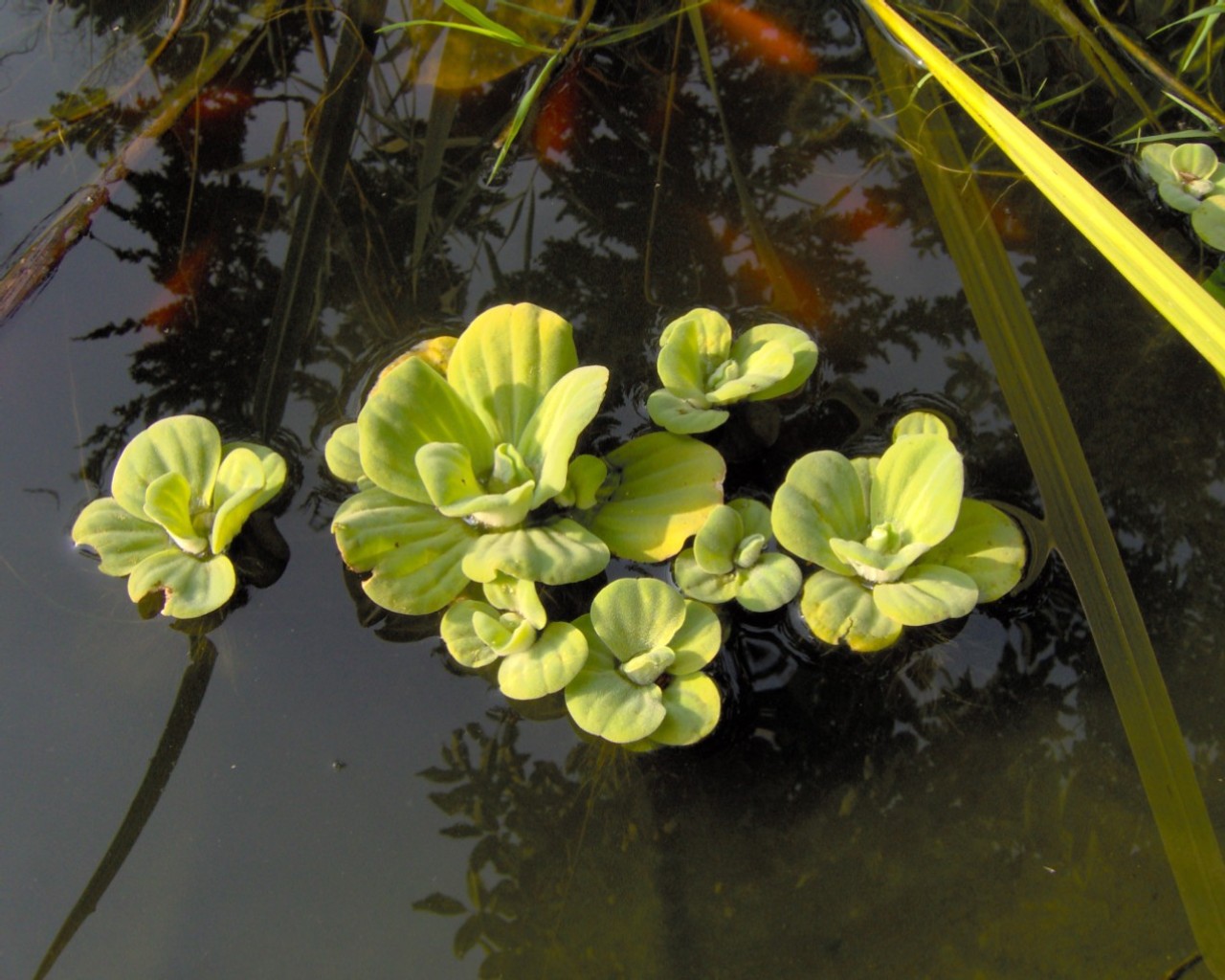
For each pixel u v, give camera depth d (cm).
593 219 142
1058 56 149
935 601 127
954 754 128
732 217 142
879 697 129
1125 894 125
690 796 127
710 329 134
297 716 128
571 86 147
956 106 147
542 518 131
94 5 149
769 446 135
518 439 132
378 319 138
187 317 138
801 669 130
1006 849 126
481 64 147
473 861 126
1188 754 127
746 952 124
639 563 132
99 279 139
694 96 147
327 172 143
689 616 128
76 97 145
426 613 129
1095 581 131
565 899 125
